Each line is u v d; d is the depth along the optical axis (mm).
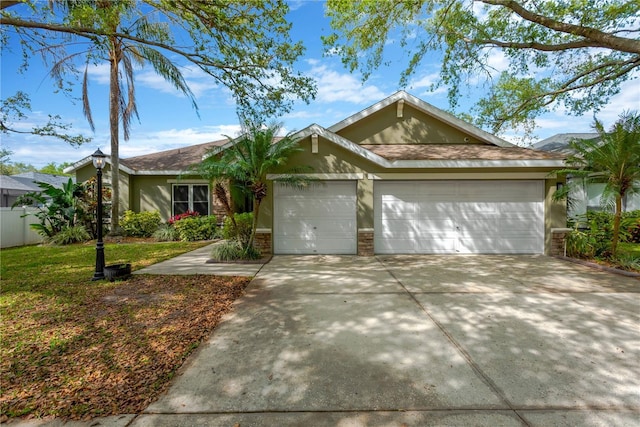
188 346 3977
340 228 10523
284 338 4230
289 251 10508
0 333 4324
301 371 3426
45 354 3762
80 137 12094
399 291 6355
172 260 9539
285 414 2752
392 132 12109
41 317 4883
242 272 7938
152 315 4988
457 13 10055
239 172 8930
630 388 3111
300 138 9812
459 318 4922
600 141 9977
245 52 8570
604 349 3904
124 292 6172
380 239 10578
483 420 2676
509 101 15242
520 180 10414
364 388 3117
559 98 13438
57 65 10266
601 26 9234
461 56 11453
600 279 7270
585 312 5156
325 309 5324
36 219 14430
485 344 4047
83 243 13359
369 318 4930
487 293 6207
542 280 7188
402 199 10523
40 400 2926
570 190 9484
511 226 10492
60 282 6910
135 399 2947
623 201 15789
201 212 15914
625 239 9719
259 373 3385
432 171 10242
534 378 3285
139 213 15180
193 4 7188
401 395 3008
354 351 3871
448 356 3744
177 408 2824
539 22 8883
